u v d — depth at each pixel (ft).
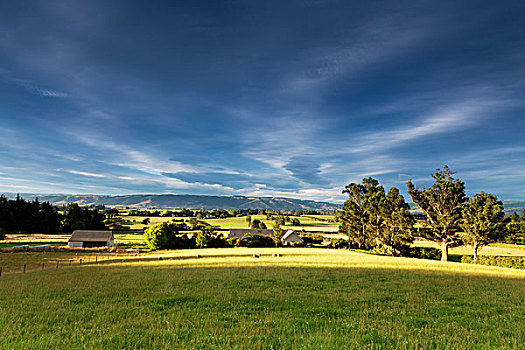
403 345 27.48
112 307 45.06
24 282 75.25
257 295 54.19
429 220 210.59
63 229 412.16
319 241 328.70
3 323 36.50
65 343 28.32
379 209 236.02
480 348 27.58
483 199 183.21
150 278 77.71
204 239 263.70
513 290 64.64
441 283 72.49
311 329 33.60
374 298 52.80
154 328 33.58
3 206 377.09
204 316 39.37
